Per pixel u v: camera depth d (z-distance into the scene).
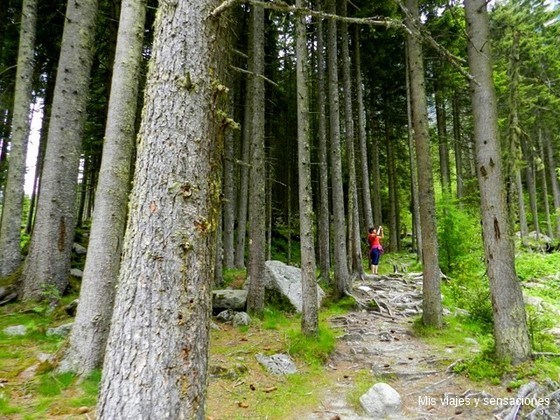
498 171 5.61
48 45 12.20
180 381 2.16
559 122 14.24
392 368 6.07
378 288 12.12
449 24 14.46
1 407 3.49
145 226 2.33
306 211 7.06
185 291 2.27
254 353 6.18
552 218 23.83
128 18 5.26
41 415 3.45
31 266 6.80
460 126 22.05
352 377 5.74
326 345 6.70
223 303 8.62
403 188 25.98
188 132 2.44
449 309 9.38
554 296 11.24
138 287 2.26
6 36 12.20
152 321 2.20
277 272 10.36
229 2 2.59
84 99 7.53
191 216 2.37
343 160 21.38
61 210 7.11
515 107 6.25
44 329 5.60
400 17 13.23
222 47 2.77
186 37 2.55
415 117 8.58
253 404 4.53
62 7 11.02
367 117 20.20
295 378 5.46
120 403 2.11
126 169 5.07
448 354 6.59
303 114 7.18
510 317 5.28
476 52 5.85
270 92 17.28
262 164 8.84
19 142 7.77
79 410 3.56
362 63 17.27
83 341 4.40
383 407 4.59
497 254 5.47
